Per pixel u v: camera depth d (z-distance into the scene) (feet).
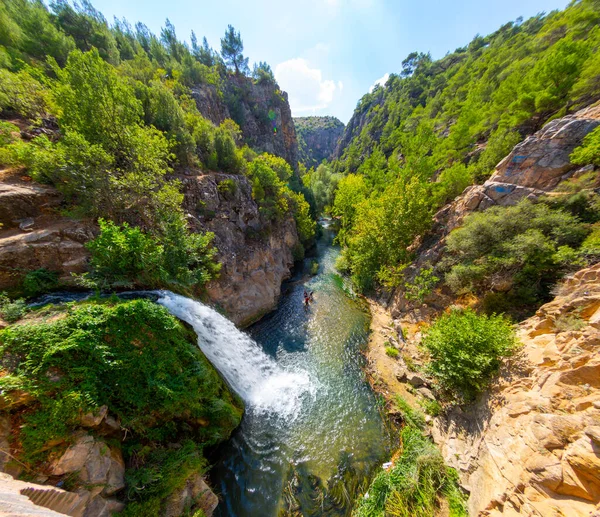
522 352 32.99
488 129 100.63
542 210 43.96
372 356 56.70
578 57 66.85
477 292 49.93
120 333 27.48
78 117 44.39
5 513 9.90
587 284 31.68
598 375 22.77
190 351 34.60
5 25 80.48
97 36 124.57
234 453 35.76
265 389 48.03
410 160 116.37
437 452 33.32
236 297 67.15
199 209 68.08
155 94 77.61
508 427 27.89
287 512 29.96
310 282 97.30
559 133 50.72
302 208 132.16
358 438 38.93
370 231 88.84
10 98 51.96
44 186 40.50
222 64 231.09
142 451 26.25
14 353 21.40
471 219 53.93
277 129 257.96
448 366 37.78
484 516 24.54
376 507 29.30
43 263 33.76
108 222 38.27
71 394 21.45
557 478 19.98
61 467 19.71
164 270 43.93
